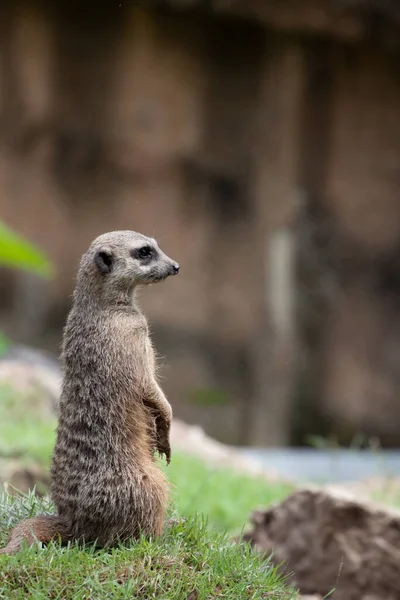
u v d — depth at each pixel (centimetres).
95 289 497
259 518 843
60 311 2589
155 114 2639
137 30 2612
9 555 444
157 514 480
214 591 451
